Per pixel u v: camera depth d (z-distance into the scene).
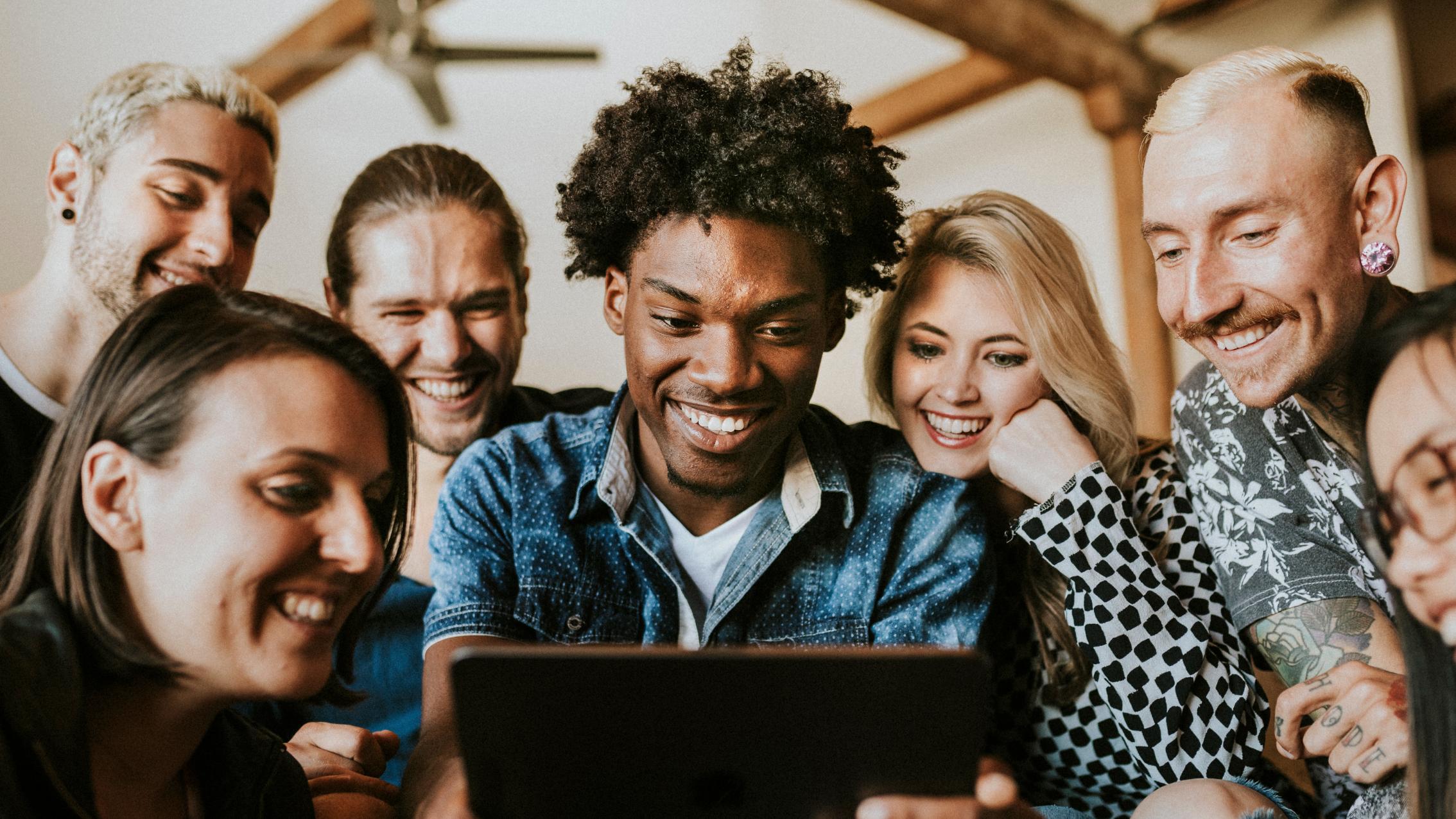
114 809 1.07
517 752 1.07
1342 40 6.47
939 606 1.65
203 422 1.02
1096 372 1.78
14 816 0.95
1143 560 1.66
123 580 1.04
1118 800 1.78
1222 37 6.85
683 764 1.07
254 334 1.06
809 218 1.46
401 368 2.15
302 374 1.06
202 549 1.01
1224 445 1.68
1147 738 1.61
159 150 1.97
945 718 1.05
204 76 2.06
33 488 1.08
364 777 1.50
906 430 1.87
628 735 1.06
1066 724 1.77
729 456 1.52
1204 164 1.46
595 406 2.39
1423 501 0.99
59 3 6.98
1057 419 1.75
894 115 7.53
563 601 1.63
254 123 2.09
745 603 1.65
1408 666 1.09
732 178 1.43
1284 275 1.44
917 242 1.85
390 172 2.20
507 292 2.20
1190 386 1.78
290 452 1.03
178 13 7.34
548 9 8.12
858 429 1.86
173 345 1.04
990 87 7.16
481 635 1.59
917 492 1.73
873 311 1.94
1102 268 7.46
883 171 1.66
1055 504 1.68
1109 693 1.64
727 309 1.44
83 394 1.06
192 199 2.00
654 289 1.46
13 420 1.93
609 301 1.67
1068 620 1.70
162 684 1.04
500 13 8.11
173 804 1.17
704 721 1.05
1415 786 1.09
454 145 8.35
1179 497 1.81
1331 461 1.57
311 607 1.06
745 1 8.33
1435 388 0.99
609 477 1.63
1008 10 6.34
